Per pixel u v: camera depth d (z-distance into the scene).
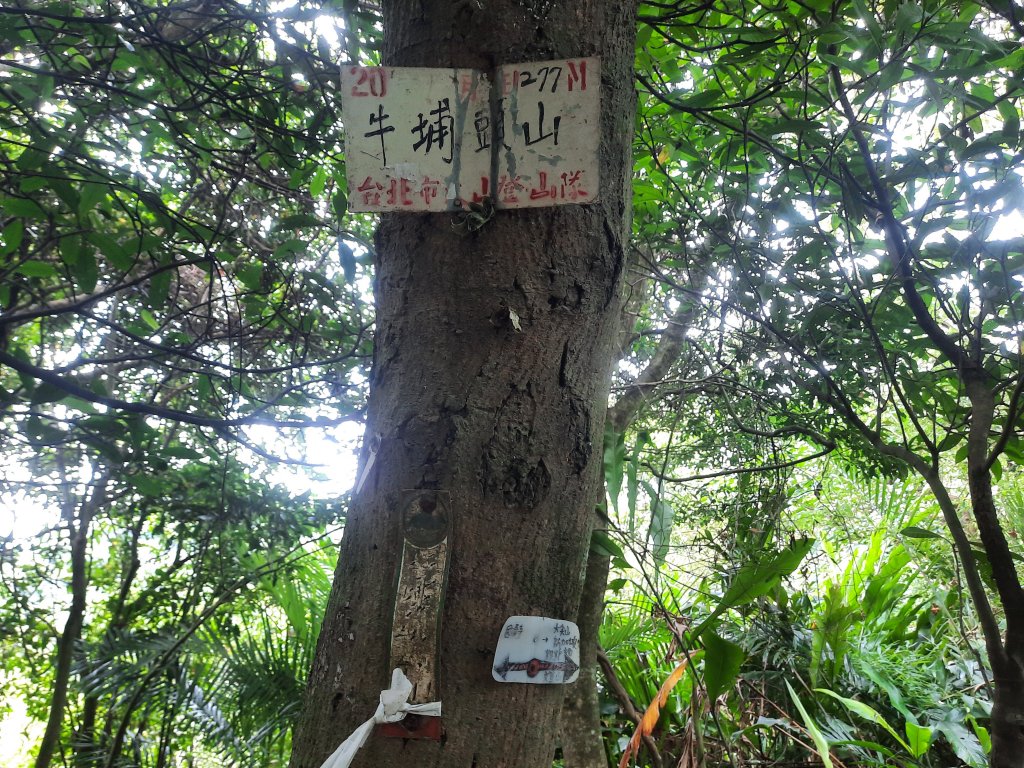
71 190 1.53
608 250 0.81
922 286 1.59
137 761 2.95
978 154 1.29
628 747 1.76
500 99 0.78
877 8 1.38
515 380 0.75
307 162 1.90
